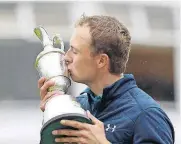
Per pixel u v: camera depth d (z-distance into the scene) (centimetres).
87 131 460
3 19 1767
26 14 1783
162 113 514
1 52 1716
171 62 1700
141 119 506
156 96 1620
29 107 1572
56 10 1800
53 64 518
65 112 459
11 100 1648
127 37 532
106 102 530
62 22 1745
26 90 1695
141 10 1881
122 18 1817
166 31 1798
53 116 458
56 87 506
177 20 1836
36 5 1812
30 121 1407
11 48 1723
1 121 1405
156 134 497
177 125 1461
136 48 1714
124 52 529
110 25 523
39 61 527
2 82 1691
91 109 544
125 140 509
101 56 519
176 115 1568
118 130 510
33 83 1706
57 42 548
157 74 1653
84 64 519
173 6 1884
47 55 525
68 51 527
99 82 530
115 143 507
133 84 537
